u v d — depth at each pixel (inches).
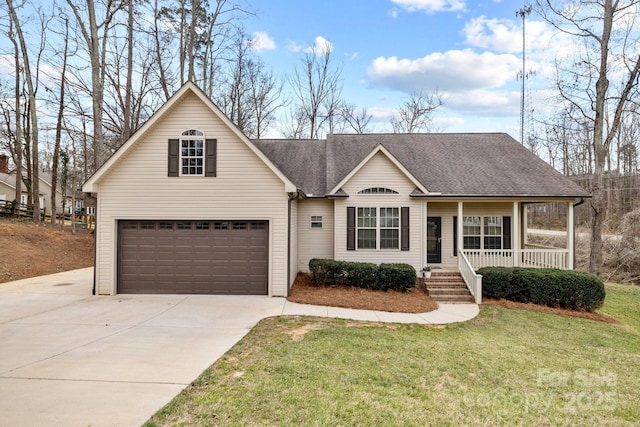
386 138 689.6
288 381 201.9
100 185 447.2
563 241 1042.1
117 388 189.0
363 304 414.6
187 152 452.4
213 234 455.8
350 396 187.3
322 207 571.2
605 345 317.1
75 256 765.9
